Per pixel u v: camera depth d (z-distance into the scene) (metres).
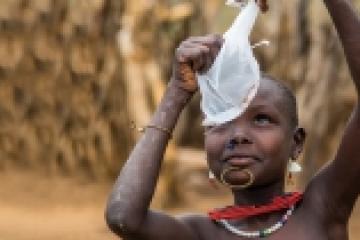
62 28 14.85
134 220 3.43
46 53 15.00
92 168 14.94
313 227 3.60
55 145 15.12
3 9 15.05
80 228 11.28
